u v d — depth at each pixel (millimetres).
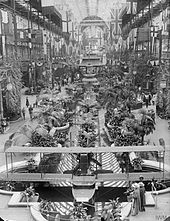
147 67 30938
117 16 32938
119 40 33500
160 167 16109
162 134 20828
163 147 15516
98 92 30328
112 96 28984
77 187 14250
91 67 33281
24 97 29469
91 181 14609
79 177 14875
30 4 28578
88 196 13672
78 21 32906
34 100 28438
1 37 25859
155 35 29891
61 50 32375
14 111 25953
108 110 26312
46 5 29969
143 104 29297
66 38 32750
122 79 32250
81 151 15305
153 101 29172
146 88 30875
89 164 15648
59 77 31875
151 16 30141
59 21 31984
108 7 32750
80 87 31625
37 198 13617
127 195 13648
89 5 32406
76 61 33406
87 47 33719
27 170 16750
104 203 13562
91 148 15586
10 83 25734
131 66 32500
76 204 12750
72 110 27578
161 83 26531
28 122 23984
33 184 15367
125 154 17141
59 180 15023
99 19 33094
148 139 19969
